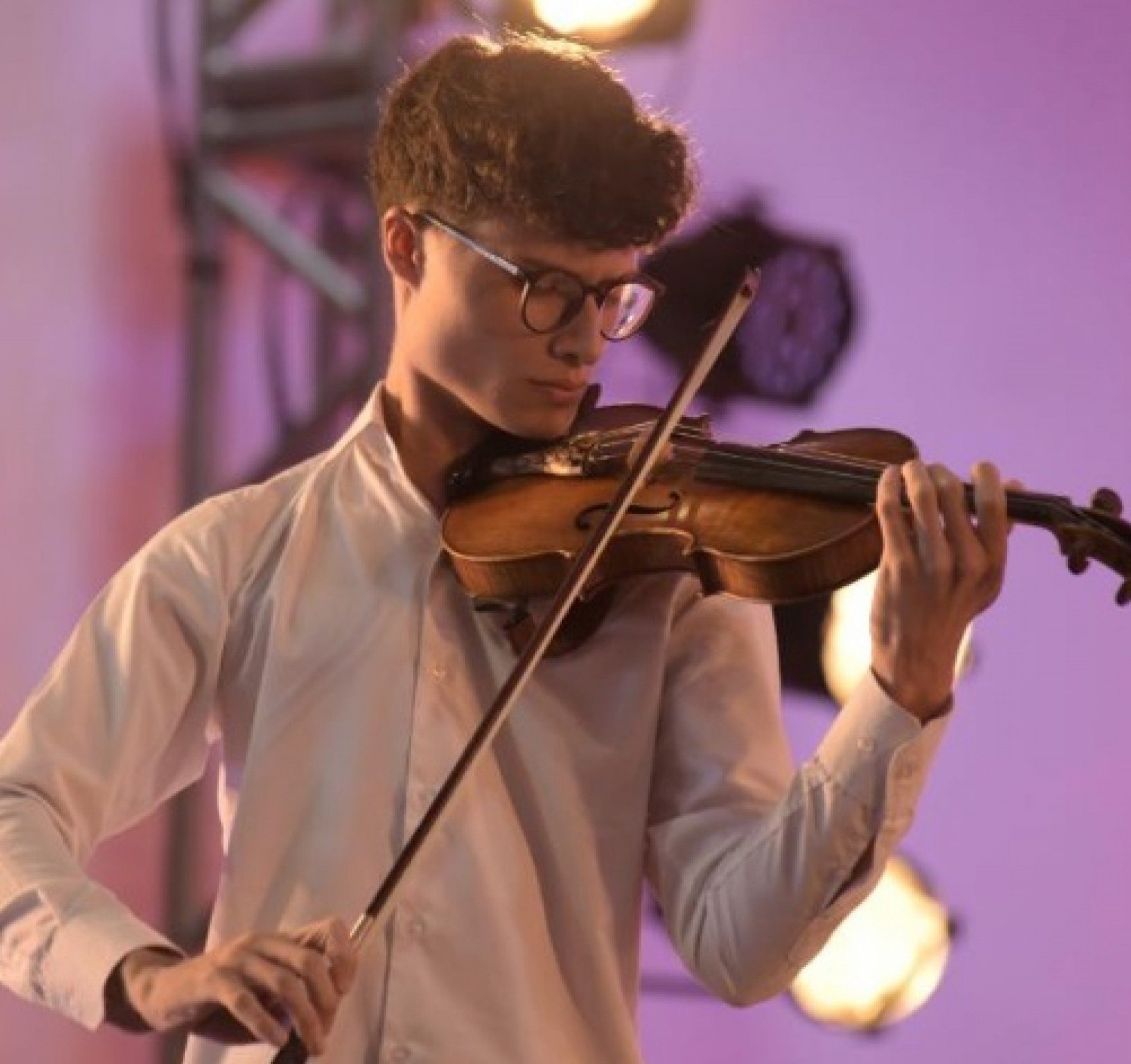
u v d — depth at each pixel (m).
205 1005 5.92
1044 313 15.32
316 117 13.74
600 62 7.09
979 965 14.94
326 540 6.97
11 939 6.42
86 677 6.81
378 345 13.63
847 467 6.70
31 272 15.63
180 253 15.90
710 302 13.05
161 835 15.52
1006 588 15.02
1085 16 15.34
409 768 6.67
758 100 15.72
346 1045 6.48
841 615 12.39
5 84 15.65
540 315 6.66
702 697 6.80
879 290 15.51
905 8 15.57
